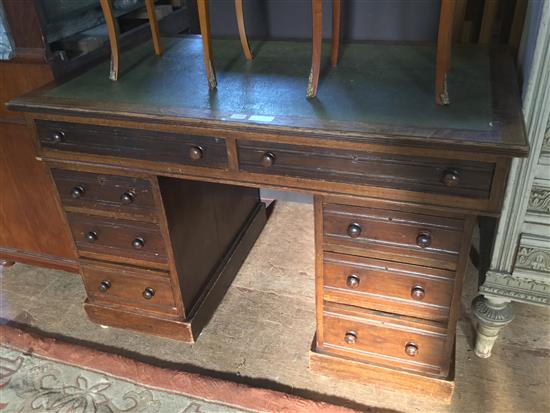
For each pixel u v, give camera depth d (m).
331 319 1.53
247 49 1.64
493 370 1.65
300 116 1.25
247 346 1.78
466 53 1.57
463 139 1.11
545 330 1.78
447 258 1.31
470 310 1.85
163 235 1.59
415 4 1.82
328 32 1.98
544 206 1.37
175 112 1.31
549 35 1.17
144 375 1.67
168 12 2.02
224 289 1.99
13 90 1.67
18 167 1.84
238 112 1.29
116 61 1.54
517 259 1.46
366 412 1.53
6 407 1.61
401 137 1.14
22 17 1.53
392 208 1.29
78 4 1.75
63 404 1.61
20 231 2.03
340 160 1.24
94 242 1.70
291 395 1.57
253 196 2.23
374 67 1.53
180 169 1.41
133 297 1.77
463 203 1.20
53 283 2.11
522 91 1.33
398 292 1.42
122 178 1.52
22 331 1.86
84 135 1.45
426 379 1.50
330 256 1.42
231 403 1.57
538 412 1.52
